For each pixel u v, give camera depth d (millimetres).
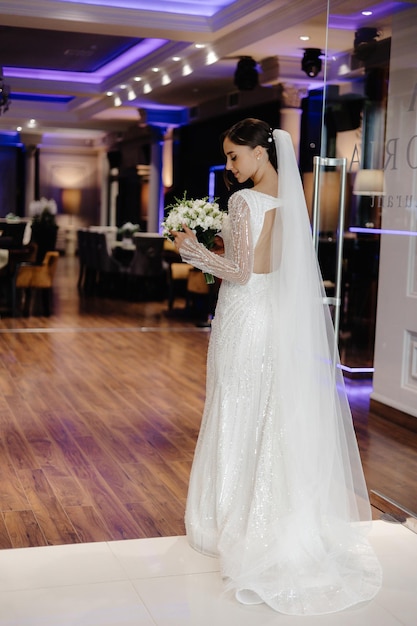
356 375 4348
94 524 3791
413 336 3857
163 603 3012
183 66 9578
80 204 12117
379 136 4277
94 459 4809
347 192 4793
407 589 3186
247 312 3297
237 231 3203
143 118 12391
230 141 3291
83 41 9133
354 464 3586
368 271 5500
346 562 3299
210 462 3428
